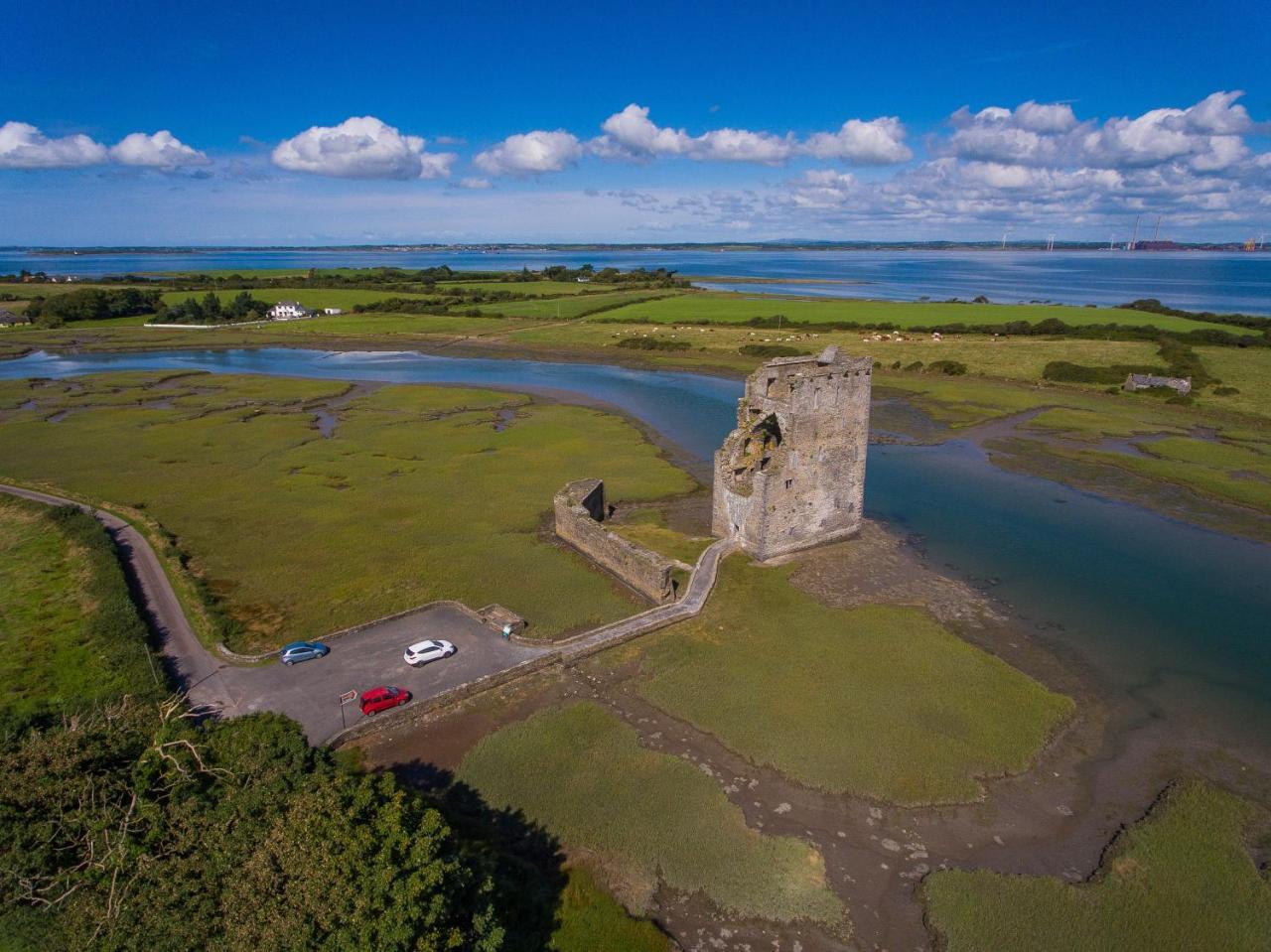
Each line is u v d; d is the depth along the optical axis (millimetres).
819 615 46000
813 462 53656
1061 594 49688
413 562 54094
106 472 76250
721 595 48562
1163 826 30062
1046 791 32094
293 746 26641
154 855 22672
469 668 40188
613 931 25203
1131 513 64500
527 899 26062
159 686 37906
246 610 47406
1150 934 25328
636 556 48844
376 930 19047
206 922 19891
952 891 26859
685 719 36469
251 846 21688
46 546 56875
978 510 65000
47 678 39312
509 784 32219
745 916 26172
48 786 25031
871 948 25062
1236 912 26141
